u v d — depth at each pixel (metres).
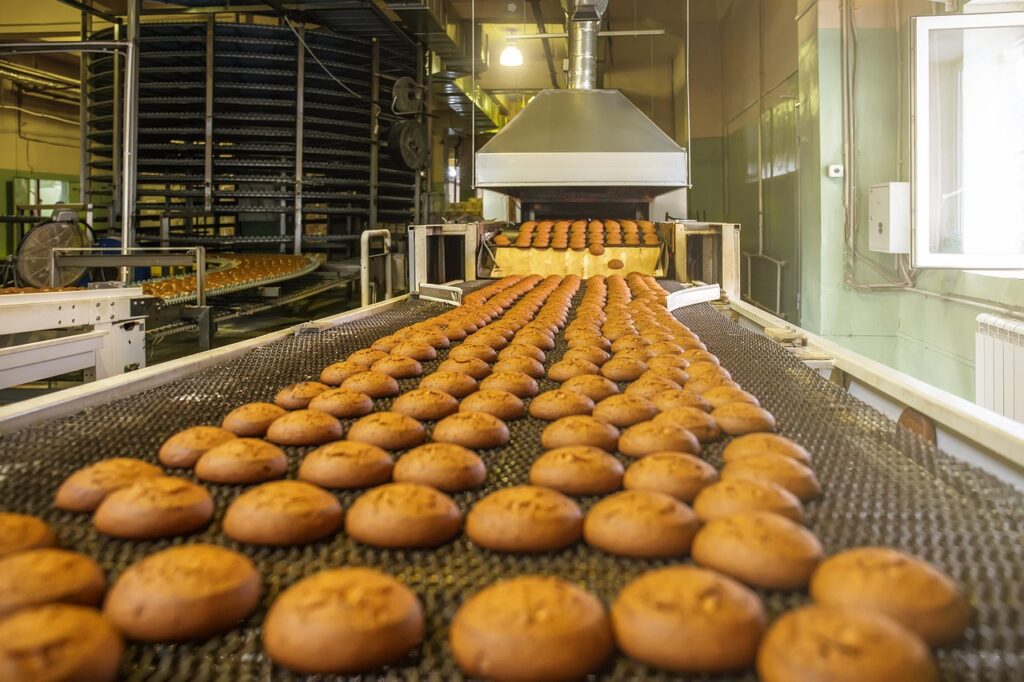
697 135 8.93
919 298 4.47
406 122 7.83
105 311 2.90
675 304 2.77
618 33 6.07
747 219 7.64
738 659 0.61
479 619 0.63
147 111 7.38
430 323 2.13
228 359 1.82
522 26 10.25
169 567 0.70
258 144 7.17
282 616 0.65
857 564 0.68
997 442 1.10
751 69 7.40
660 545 0.79
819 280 4.83
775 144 6.46
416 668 0.65
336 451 1.01
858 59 4.63
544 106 5.32
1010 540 0.80
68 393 1.35
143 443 1.15
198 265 4.49
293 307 6.71
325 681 0.64
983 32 3.64
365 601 0.66
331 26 7.59
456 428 1.15
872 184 4.68
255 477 1.00
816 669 0.55
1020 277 3.36
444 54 8.84
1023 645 0.64
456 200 16.06
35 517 0.87
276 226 7.77
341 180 7.55
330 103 7.68
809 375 1.59
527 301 2.66
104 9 8.84
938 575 0.67
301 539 0.83
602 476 0.97
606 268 3.89
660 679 0.62
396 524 0.82
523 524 0.81
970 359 3.82
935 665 0.58
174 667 0.66
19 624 0.60
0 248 11.80
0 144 11.69
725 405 1.25
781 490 0.87
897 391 1.47
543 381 1.60
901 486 0.96
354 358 1.65
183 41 7.11
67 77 12.41
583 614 0.64
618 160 4.70
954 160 3.73
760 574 0.72
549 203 5.34
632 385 1.46
